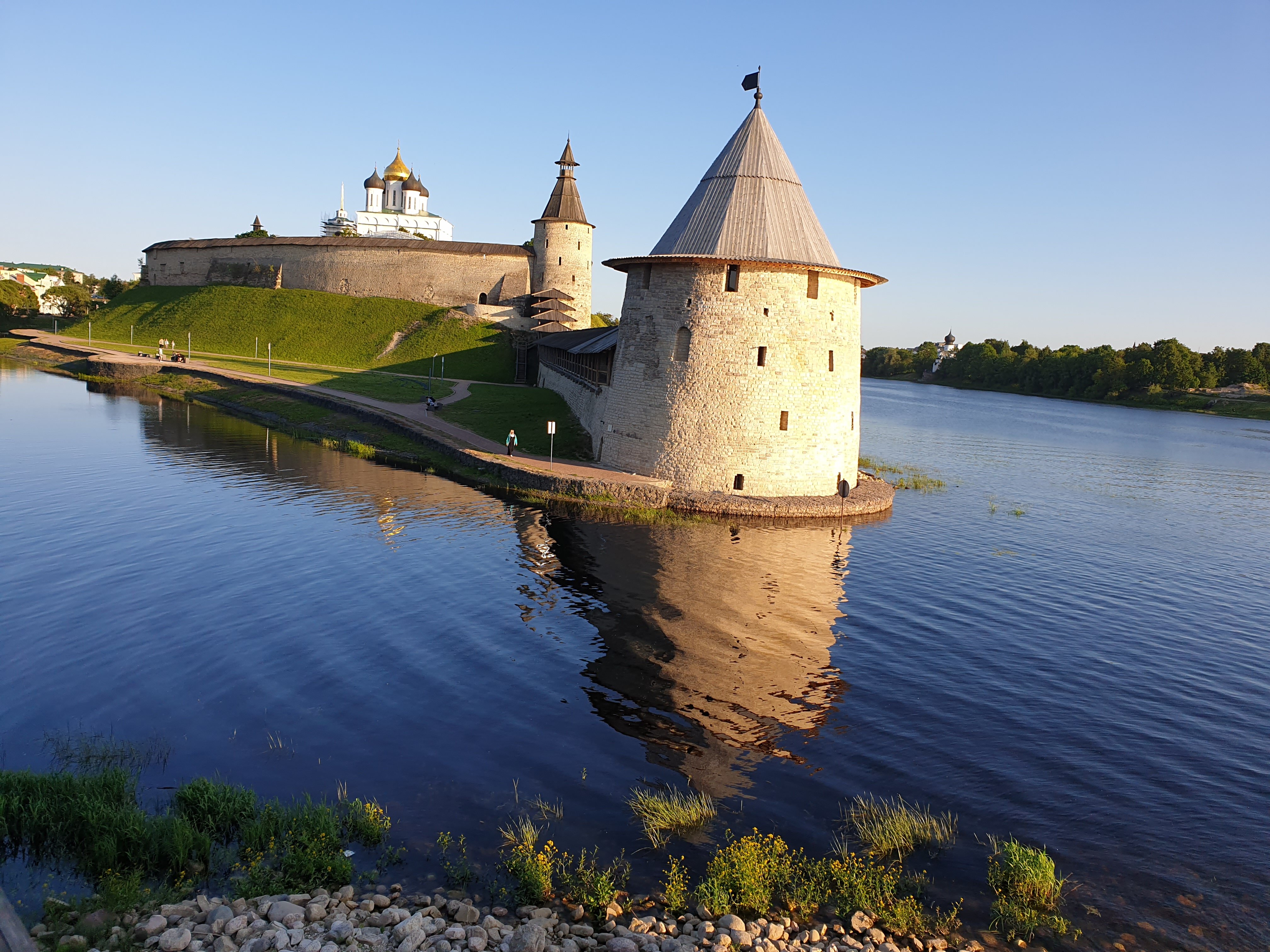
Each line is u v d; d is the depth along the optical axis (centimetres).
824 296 3134
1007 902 962
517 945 833
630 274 3384
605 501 2984
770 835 1091
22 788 1044
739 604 2031
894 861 1047
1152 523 3400
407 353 7400
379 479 3325
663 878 991
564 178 8044
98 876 927
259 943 801
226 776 1184
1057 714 1520
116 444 3784
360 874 960
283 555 2267
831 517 3011
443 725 1370
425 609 1909
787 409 3083
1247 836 1141
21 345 7688
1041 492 4050
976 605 2133
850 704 1518
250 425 4600
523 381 6906
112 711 1378
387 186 12850
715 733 1383
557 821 1102
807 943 888
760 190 3147
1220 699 1628
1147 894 1003
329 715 1391
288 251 8812
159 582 2017
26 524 2464
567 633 1797
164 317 8531
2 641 1644
